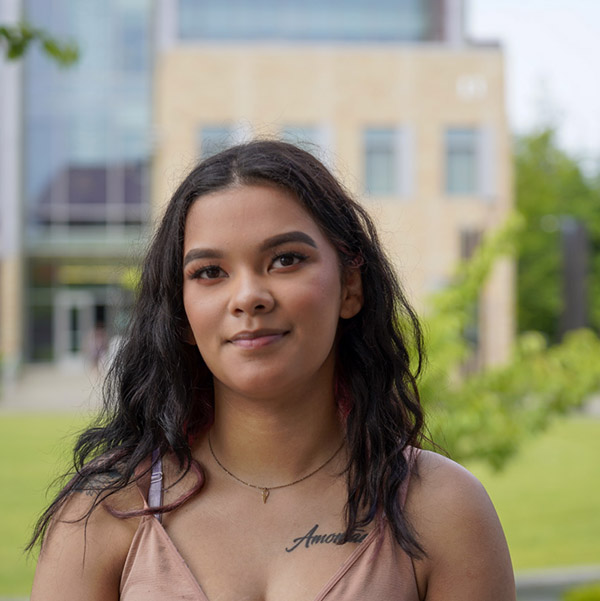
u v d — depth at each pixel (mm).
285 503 1276
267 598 1207
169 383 1361
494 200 20062
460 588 1257
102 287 23922
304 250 1229
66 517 1312
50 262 23812
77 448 1468
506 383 5359
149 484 1309
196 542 1251
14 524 8234
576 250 12898
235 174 1253
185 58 19953
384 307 1388
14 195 22656
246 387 1219
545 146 30688
